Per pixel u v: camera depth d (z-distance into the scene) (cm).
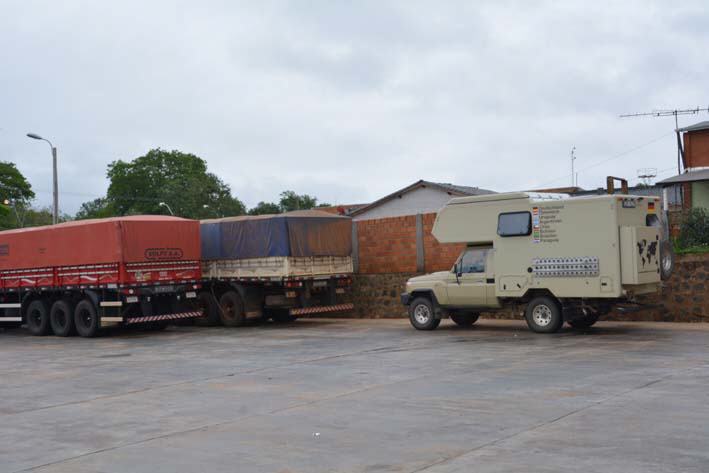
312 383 1146
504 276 1770
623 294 1612
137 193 7706
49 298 2308
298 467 681
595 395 959
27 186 7450
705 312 1842
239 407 977
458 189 4897
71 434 859
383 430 811
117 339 2072
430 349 1519
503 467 652
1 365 1561
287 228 2184
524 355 1367
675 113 3503
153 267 2145
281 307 2288
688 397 927
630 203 1658
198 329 2300
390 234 2419
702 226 1998
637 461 654
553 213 1691
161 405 1015
